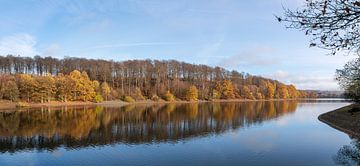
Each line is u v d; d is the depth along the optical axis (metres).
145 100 115.19
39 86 87.00
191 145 26.91
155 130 36.09
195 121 45.72
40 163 21.44
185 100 123.75
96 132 34.75
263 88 153.88
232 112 64.25
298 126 39.88
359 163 20.78
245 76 166.38
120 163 21.22
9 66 114.44
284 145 26.69
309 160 21.67
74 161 21.88
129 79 127.75
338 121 42.09
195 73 145.12
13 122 44.72
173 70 141.12
